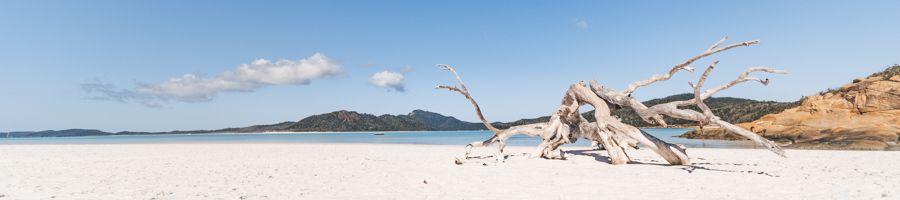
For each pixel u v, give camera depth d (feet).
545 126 46.60
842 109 90.89
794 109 101.96
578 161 42.37
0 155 58.13
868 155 48.32
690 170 33.58
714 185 25.45
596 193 22.88
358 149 69.05
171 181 29.40
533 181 27.89
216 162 44.91
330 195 23.08
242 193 24.07
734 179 28.09
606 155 50.11
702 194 22.31
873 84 89.20
